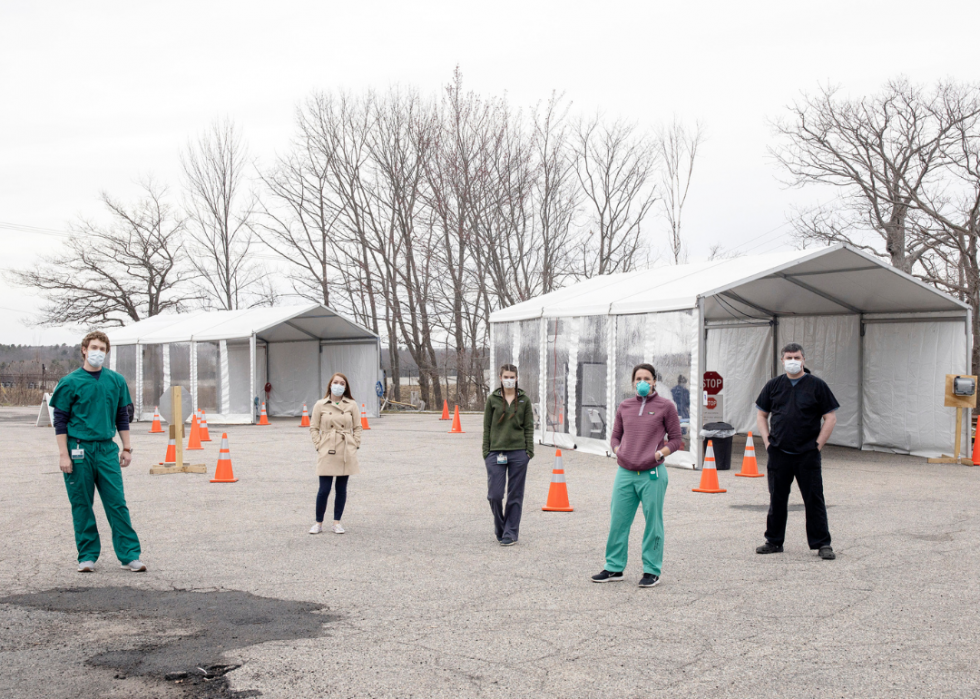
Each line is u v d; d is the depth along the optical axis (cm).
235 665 478
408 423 2697
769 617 570
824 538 763
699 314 1375
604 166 4134
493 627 549
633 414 669
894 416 1680
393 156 4306
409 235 4319
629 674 460
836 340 1822
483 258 4009
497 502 834
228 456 1290
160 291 5100
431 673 463
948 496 1132
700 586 655
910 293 1560
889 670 466
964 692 434
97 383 713
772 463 777
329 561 750
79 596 631
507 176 3862
